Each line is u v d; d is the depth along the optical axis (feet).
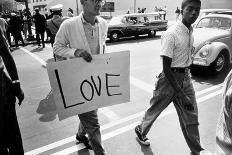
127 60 8.67
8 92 7.15
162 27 55.11
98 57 8.19
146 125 11.03
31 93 19.38
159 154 11.04
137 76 23.38
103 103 8.63
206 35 23.90
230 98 3.65
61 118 8.06
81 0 7.98
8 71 6.97
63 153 11.22
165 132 12.88
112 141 12.09
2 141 7.44
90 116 8.77
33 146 11.89
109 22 49.06
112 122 14.11
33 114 15.52
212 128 13.26
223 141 3.80
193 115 9.34
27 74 25.07
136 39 51.98
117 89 8.74
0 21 25.25
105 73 8.41
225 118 3.76
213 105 16.25
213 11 31.91
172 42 8.66
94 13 8.02
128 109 15.90
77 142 12.01
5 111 7.19
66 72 7.85
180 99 9.47
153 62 28.91
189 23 8.84
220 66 23.85
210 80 21.88
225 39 24.31
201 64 22.70
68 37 8.29
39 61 31.53
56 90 7.85
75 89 8.09
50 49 41.14
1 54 6.74
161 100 10.06
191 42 9.07
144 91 19.29
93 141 8.95
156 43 45.24
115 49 39.81
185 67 9.13
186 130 9.52
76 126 13.82
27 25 53.88
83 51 7.95
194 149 9.59
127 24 49.83
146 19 52.54
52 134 12.96
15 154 7.86
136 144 11.80
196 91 19.03
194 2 8.47
